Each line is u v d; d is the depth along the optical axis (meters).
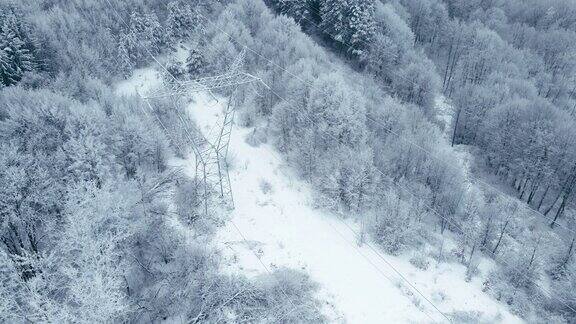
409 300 33.19
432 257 38.06
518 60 79.44
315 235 38.00
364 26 70.12
